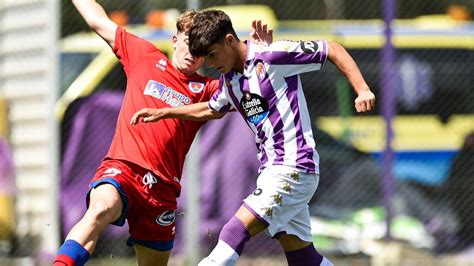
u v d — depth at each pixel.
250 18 40.91
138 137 22.12
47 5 39.03
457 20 45.38
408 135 40.03
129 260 36.16
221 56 21.09
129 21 41.91
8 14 40.75
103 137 37.06
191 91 22.59
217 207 36.25
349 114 38.97
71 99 37.19
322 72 39.16
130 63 22.89
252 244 36.75
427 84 41.25
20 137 39.53
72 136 36.78
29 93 39.72
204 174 36.44
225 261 21.03
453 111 41.09
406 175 39.16
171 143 22.27
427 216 38.19
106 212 21.08
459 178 39.09
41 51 39.59
